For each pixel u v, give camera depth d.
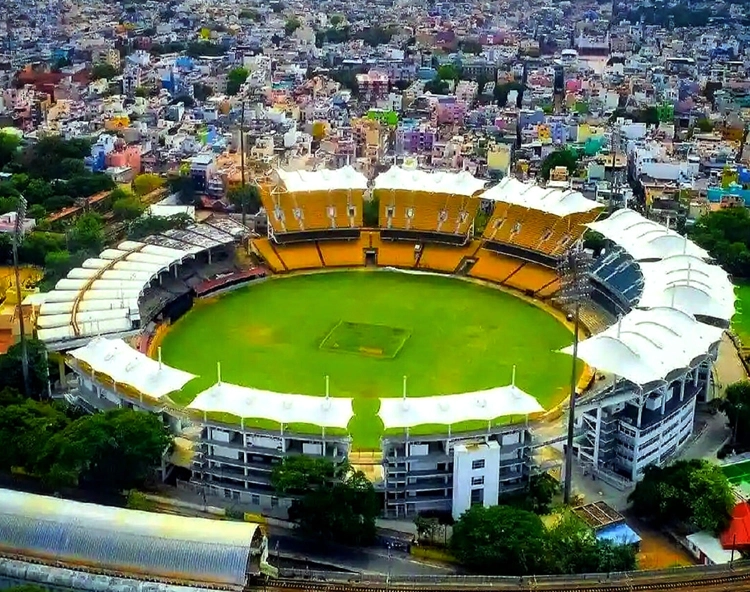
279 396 171.00
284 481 156.25
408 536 158.38
